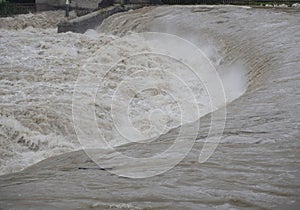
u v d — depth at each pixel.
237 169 9.28
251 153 10.30
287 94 15.49
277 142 11.05
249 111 13.93
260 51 23.81
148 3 46.16
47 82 23.52
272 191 8.17
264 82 17.95
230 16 34.56
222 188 8.32
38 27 44.62
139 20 37.31
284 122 12.58
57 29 40.19
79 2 47.09
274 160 9.82
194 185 8.48
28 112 18.61
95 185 8.76
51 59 28.03
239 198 7.86
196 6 40.78
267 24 30.25
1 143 17.02
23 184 9.30
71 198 8.07
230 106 14.83
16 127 17.66
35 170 11.06
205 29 31.31
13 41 31.81
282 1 45.75
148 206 7.56
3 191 8.76
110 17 40.53
